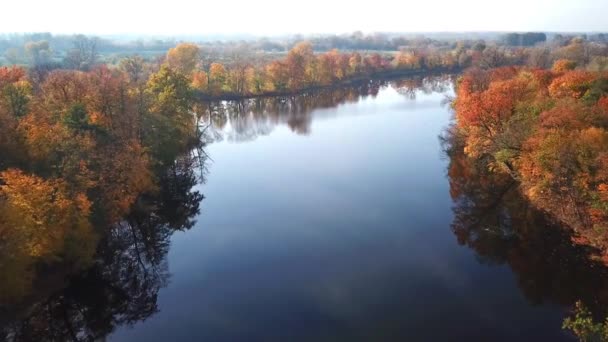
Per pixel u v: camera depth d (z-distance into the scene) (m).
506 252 44.72
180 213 57.03
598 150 42.69
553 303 36.50
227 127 107.56
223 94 138.50
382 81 182.38
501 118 59.12
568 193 45.44
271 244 47.97
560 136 46.41
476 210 54.28
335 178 68.25
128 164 48.81
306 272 42.41
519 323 34.22
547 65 144.62
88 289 41.12
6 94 52.06
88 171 42.72
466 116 62.41
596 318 34.19
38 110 51.78
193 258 45.75
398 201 58.53
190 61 146.62
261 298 38.69
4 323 35.28
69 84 59.91
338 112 122.88
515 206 53.25
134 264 45.75
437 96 144.50
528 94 65.00
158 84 74.19
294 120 114.00
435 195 60.06
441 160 75.25
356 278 41.06
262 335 34.06
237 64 151.38
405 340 33.00
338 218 53.94
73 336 36.00
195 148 83.88
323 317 35.91
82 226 39.41
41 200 36.38
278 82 149.00
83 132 49.72
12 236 33.59
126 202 46.81
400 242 47.56
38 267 39.47
